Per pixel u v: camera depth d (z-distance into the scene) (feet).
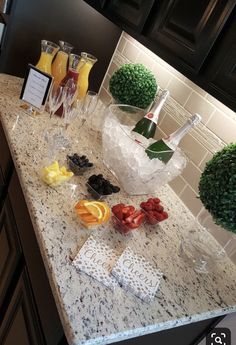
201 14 2.88
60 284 2.29
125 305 2.37
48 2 4.86
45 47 4.54
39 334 2.58
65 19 5.13
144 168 3.43
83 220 2.86
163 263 2.95
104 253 2.70
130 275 2.58
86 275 2.45
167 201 4.02
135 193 3.73
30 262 2.91
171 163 3.50
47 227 2.72
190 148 4.14
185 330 3.23
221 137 3.77
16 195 3.45
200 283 2.94
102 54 5.74
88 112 4.76
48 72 4.66
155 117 4.07
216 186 2.66
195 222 3.46
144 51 5.03
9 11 4.78
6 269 3.34
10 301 3.14
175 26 3.20
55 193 3.14
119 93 4.48
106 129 3.78
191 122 3.54
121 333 2.16
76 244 2.68
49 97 4.27
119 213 3.07
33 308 2.73
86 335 2.04
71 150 3.96
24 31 5.01
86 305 2.23
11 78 5.12
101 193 3.28
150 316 2.38
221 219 2.70
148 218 3.34
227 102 2.59
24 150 3.53
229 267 3.36
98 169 3.84
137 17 3.72
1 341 3.18
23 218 3.18
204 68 2.87
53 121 4.40
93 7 4.80
